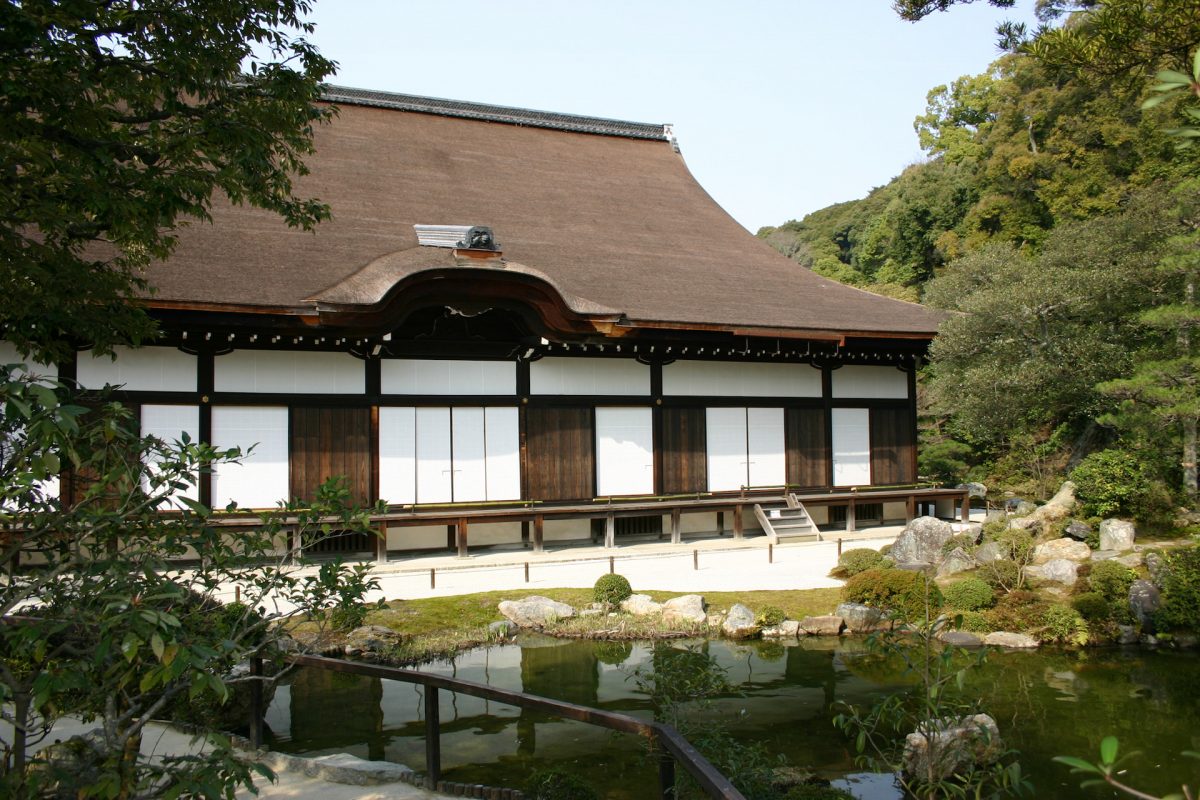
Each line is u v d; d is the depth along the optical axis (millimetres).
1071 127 37875
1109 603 14023
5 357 15703
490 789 6715
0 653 4730
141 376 16844
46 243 8609
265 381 17750
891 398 24062
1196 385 17031
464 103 29641
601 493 20594
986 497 27891
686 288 22547
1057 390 23453
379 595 15008
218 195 21156
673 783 5324
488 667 12062
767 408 22484
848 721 7953
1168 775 8648
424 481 18969
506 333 19734
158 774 4227
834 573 16797
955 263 30609
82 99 7723
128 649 3492
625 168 30594
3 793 3988
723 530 22172
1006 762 8844
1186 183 18125
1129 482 18312
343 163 24938
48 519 4160
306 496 17875
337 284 17266
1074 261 25828
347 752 8734
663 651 10805
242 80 9289
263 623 5406
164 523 5039
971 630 13750
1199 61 2834
